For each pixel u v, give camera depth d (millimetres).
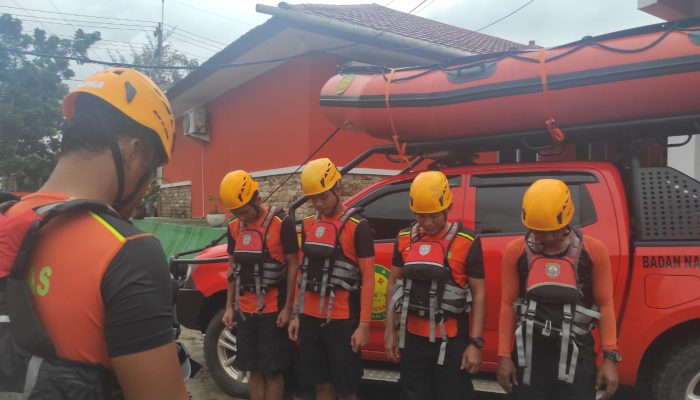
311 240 2908
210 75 10156
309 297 2947
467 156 3885
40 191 1062
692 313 2752
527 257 2285
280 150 9219
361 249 2842
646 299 2861
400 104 3488
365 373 3533
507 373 2352
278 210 3186
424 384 2631
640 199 2998
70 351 924
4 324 924
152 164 1148
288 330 3109
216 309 4109
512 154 6055
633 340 2887
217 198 11938
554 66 3035
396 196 3650
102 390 936
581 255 2205
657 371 2934
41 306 932
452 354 2535
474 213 3361
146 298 943
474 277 2535
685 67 2691
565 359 2098
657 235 2930
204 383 4227
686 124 2885
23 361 903
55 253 948
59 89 17812
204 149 12656
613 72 2842
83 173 1052
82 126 1044
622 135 3137
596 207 3080
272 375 3170
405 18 11359
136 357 925
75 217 979
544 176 3285
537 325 2193
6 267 939
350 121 3832
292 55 8789
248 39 8375
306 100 8453
